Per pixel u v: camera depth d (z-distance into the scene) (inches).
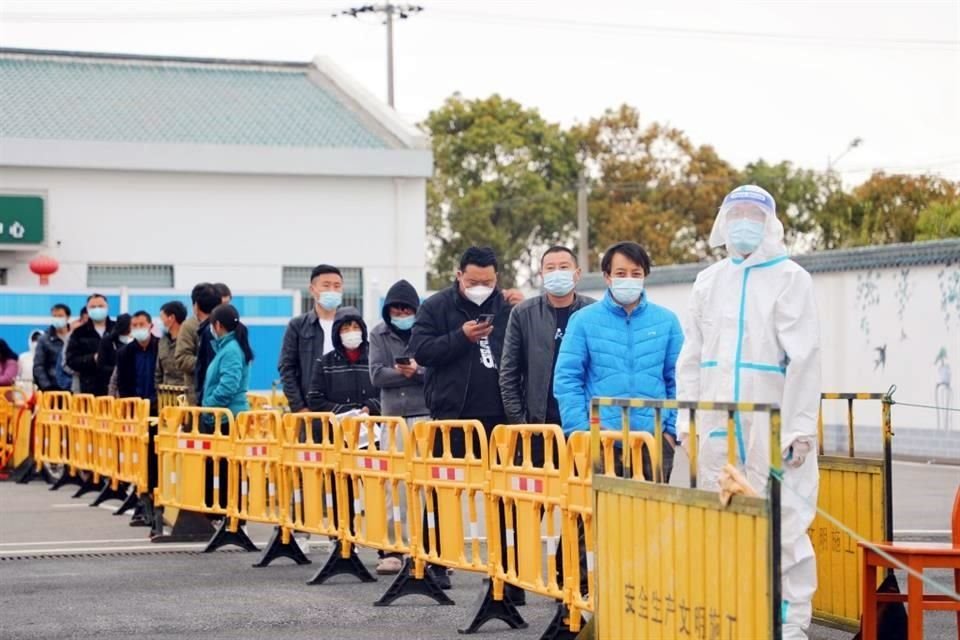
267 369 1258.6
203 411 568.4
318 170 1536.7
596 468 306.2
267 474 530.0
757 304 315.9
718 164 2316.7
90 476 770.2
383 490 446.6
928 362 1050.1
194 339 613.9
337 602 429.4
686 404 268.5
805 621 310.7
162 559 532.1
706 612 260.1
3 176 1456.7
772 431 240.8
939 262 1037.8
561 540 347.9
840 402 1140.5
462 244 2252.7
